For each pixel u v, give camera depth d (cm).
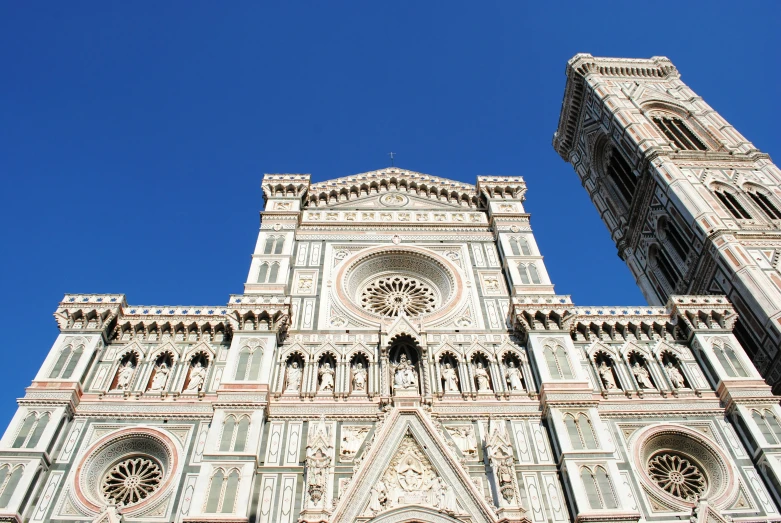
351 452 3578
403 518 3238
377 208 5578
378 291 4944
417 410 3700
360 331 4341
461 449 3609
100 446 3547
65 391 3697
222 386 3772
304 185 5603
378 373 4044
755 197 5912
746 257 5012
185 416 3725
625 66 7950
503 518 3153
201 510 3158
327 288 4691
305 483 3375
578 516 3184
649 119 6950
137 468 3578
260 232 5050
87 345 4003
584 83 7806
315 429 3691
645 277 6556
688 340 4353
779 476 3434
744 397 3856
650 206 6353
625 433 3766
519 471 3491
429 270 5041
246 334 4112
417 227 5328
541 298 4400
